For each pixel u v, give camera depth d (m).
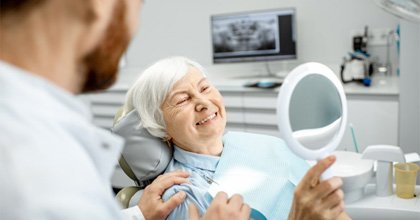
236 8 3.69
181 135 1.33
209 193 1.25
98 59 0.51
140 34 4.04
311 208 0.80
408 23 2.61
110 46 0.51
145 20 3.99
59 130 0.45
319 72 0.86
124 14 0.51
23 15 0.45
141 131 1.35
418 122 2.74
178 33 3.92
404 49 2.67
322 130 0.87
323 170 0.79
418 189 1.42
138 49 4.08
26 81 0.45
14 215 0.40
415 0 1.03
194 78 1.33
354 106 2.88
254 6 3.63
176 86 1.31
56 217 0.40
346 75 3.07
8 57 0.46
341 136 0.90
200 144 1.36
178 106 1.31
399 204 1.34
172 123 1.32
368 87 2.93
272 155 1.40
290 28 3.32
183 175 1.29
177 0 3.85
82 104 0.51
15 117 0.43
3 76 0.44
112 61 0.52
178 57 1.39
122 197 1.44
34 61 0.47
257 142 1.44
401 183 1.37
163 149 1.37
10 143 0.42
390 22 3.25
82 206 0.42
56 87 0.47
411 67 2.67
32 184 0.41
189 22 3.86
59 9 0.46
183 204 1.24
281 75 3.52
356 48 3.29
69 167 0.43
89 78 0.53
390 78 3.19
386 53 3.32
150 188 1.27
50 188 0.41
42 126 0.44
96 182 0.45
